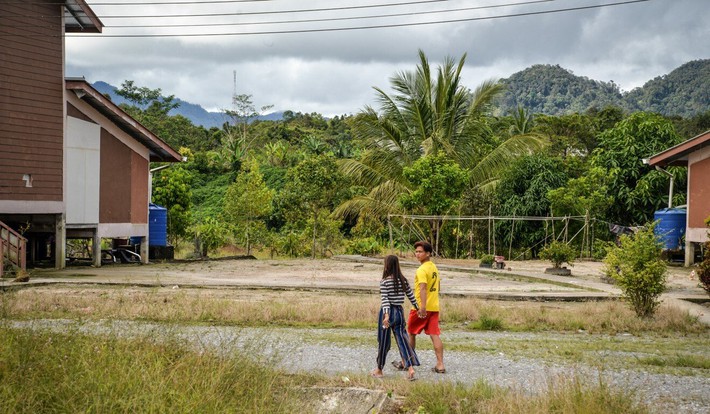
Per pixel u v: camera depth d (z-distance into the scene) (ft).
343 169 115.85
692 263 82.43
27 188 68.69
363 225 111.96
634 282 44.55
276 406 20.97
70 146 74.18
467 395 23.82
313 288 58.70
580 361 31.35
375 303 47.03
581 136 166.40
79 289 53.83
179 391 19.77
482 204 103.09
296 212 113.80
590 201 97.81
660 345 36.55
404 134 119.96
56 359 21.34
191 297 49.39
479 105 118.21
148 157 84.38
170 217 114.52
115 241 89.20
